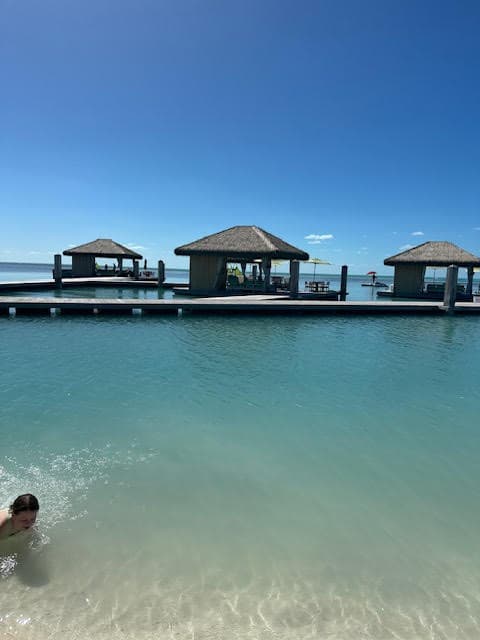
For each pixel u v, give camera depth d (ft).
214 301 58.80
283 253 74.02
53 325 45.39
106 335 40.11
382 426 19.97
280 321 52.75
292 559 11.01
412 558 11.23
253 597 9.68
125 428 18.67
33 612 8.98
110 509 12.81
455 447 17.99
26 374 26.16
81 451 16.43
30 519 11.06
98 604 9.29
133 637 8.47
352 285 168.45
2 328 43.01
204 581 10.12
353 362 31.89
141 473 14.97
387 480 15.21
